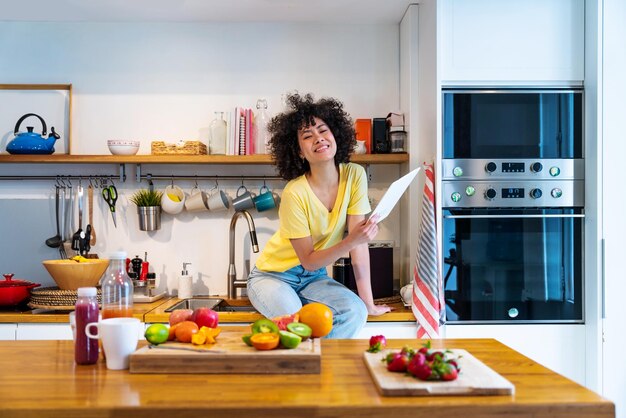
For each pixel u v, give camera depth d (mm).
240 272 3473
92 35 3463
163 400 1285
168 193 3371
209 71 3484
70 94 3406
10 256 3420
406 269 3361
